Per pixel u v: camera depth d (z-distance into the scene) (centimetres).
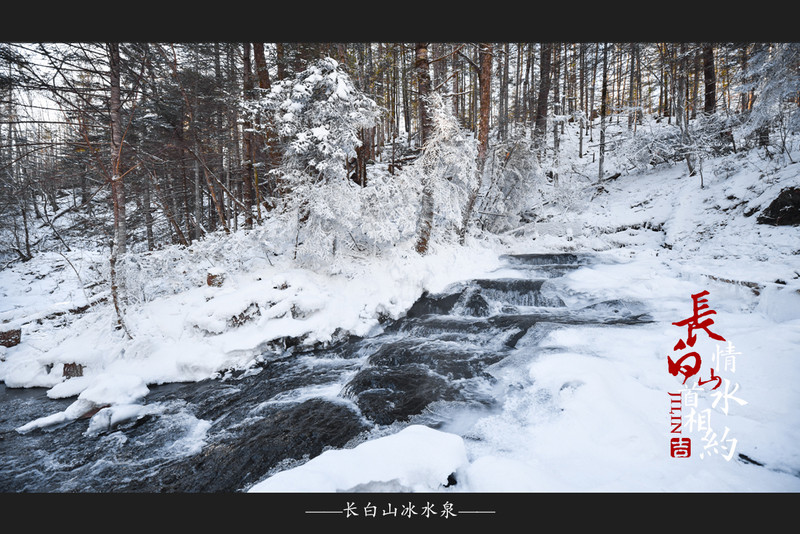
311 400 490
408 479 260
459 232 1084
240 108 1009
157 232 1307
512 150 1241
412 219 927
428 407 420
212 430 452
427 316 808
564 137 2220
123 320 652
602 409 329
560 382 393
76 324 708
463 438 346
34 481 375
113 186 671
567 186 1420
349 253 909
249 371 616
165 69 956
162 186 1284
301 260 873
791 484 236
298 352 687
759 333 429
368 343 702
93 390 523
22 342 749
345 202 797
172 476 368
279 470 356
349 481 253
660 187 1329
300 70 1102
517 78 2341
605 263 964
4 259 1642
